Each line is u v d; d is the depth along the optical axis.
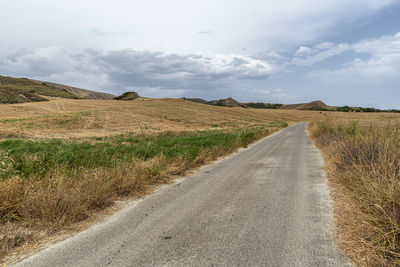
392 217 2.84
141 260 2.65
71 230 3.50
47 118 35.16
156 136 23.41
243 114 87.31
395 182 3.16
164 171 7.39
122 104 69.00
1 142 14.89
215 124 49.47
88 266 2.57
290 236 3.12
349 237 3.01
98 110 51.91
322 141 13.55
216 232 3.28
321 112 117.25
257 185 5.75
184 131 31.64
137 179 5.84
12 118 35.72
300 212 3.94
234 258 2.63
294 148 13.05
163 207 4.39
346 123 12.61
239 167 8.20
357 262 2.51
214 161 9.70
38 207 3.86
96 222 3.79
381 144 5.97
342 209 3.95
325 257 2.62
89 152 10.37
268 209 4.12
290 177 6.47
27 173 5.03
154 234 3.28
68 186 4.70
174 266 2.52
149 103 78.31
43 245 3.07
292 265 2.48
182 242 3.03
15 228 3.52
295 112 113.94
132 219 3.87
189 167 8.38
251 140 17.75
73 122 33.69
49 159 6.09
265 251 2.76
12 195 3.96
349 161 6.59
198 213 4.02
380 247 2.59
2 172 5.13
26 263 2.66
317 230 3.26
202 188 5.64
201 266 2.50
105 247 2.97
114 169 6.19
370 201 3.40
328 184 5.59
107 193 4.85
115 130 31.06
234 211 4.06
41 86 173.00
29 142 15.08
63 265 2.60
